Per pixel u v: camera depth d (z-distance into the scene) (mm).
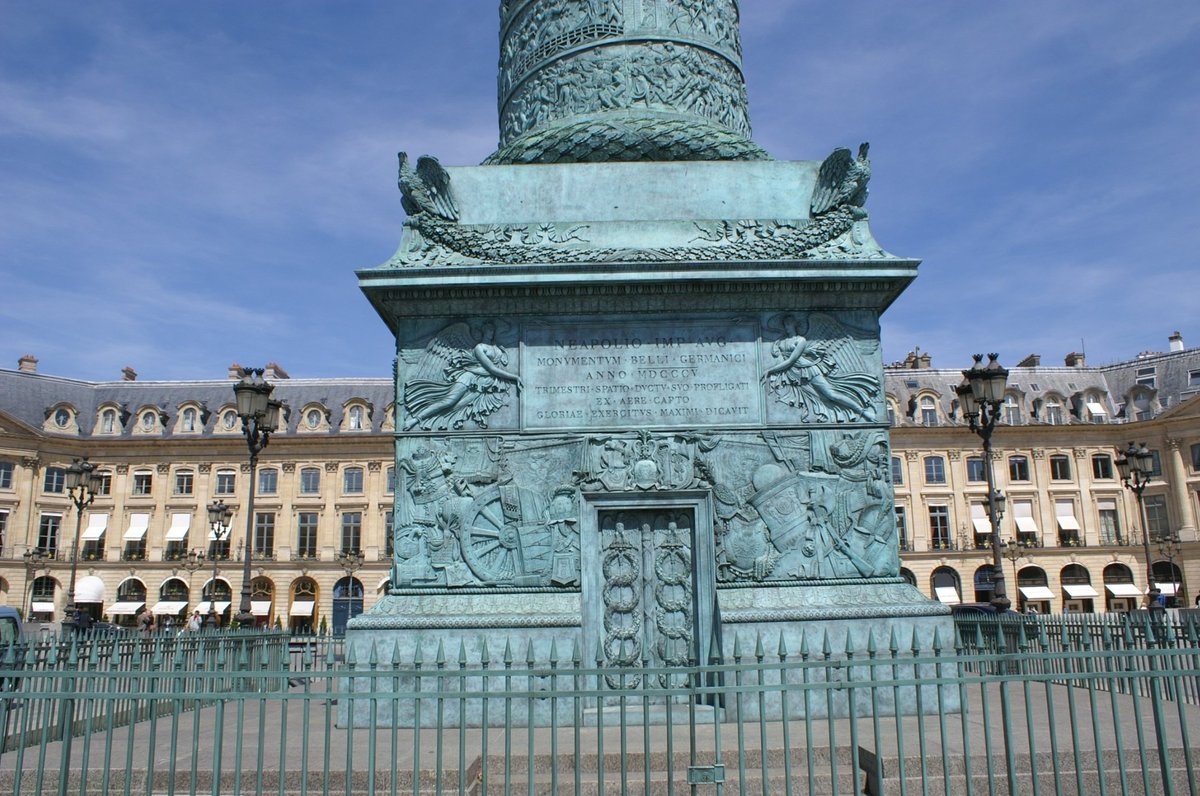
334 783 6578
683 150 10102
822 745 7125
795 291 9211
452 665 8305
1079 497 60344
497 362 9109
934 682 5672
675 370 9109
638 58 10648
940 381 63125
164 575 59719
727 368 9125
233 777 6656
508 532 8758
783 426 9023
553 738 5520
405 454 8977
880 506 8953
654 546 8891
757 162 9852
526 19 11328
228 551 59781
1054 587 59156
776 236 9305
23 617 56688
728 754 6969
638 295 9148
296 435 60375
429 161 9273
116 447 61344
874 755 6637
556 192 9680
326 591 58844
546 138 10234
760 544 8758
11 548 57938
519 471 8891
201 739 8133
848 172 9445
